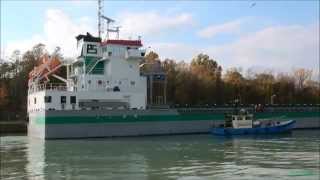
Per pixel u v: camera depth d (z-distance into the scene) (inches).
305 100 5826.8
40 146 2257.6
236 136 2891.2
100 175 1386.6
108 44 2918.3
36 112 2837.1
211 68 5738.2
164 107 3046.3
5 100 4471.0
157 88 4594.0
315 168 1487.5
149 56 4975.4
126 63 2940.5
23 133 3521.2
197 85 4945.9
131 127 2827.3
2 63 5206.7
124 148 2140.7
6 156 1861.5
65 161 1700.3
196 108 3211.1
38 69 3240.7
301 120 3560.5
